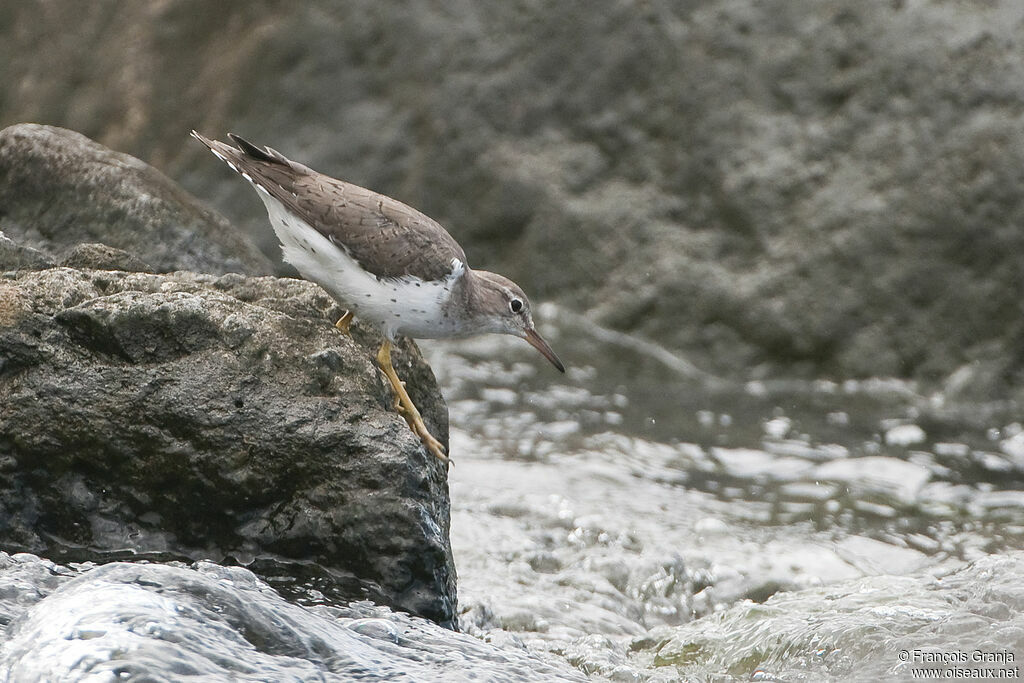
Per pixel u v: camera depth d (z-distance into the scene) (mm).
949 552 11609
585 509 12039
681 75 15602
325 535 8164
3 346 8305
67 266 9602
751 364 15398
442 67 16250
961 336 14867
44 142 11594
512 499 12117
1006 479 13188
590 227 15906
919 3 15008
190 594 6613
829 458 13609
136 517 8305
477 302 11133
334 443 8188
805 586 10953
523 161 16125
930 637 8953
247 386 8281
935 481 13102
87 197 11469
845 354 15117
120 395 8242
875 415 14609
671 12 15648
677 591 10867
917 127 14891
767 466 13406
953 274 14852
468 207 16297
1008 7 14828
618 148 15906
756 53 15383
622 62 15820
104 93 17219
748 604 10336
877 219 14984
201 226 11750
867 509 12438
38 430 8219
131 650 5906
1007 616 9375
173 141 16953
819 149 15203
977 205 14711
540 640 9492
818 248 15156
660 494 12617
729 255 15492
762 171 15312
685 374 15406
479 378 15273
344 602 7957
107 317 8273
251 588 7438
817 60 15227
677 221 15695
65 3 17500
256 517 8258
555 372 15484
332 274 10273
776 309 15250
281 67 16625
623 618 10227
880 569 11273
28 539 8227
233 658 6137
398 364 10508
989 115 14672
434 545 8188
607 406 14758
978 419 14500
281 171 10297
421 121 16344
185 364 8305
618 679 8789
